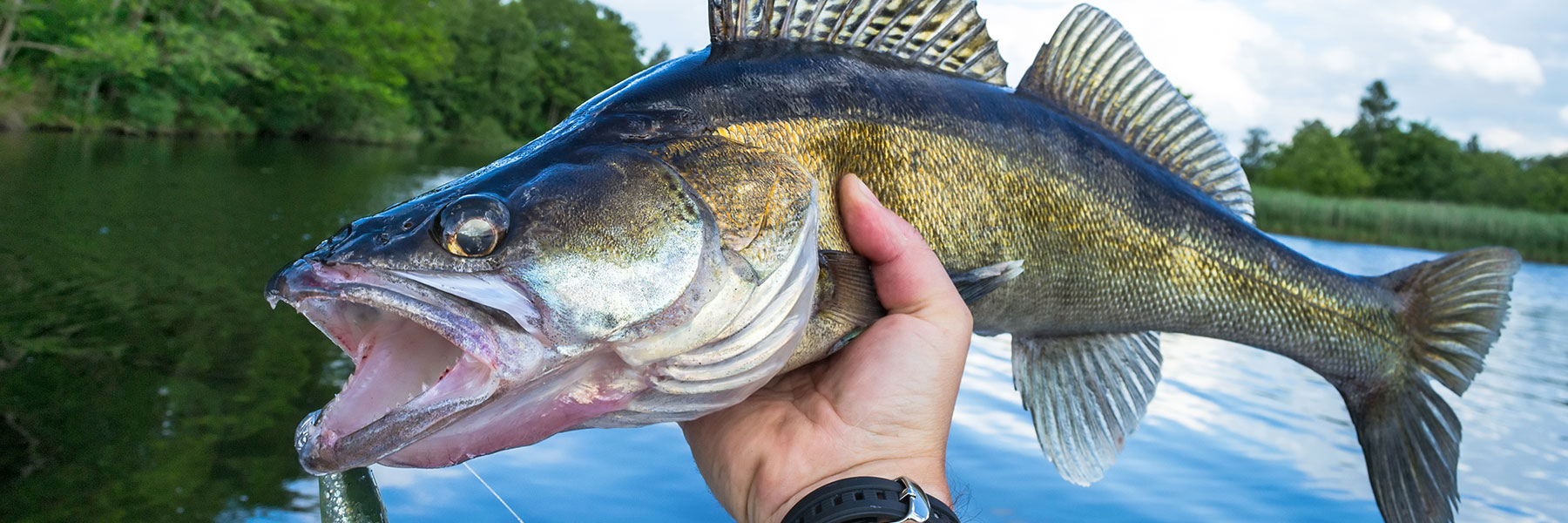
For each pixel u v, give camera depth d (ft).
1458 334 2.05
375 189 13.47
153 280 5.61
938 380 1.20
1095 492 3.35
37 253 6.15
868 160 1.34
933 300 1.24
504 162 1.14
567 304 1.04
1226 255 1.79
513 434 1.05
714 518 2.77
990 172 1.47
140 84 21.29
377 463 0.97
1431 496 2.00
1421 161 44.98
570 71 52.03
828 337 1.28
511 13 48.19
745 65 1.29
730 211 1.14
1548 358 7.48
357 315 1.03
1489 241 21.71
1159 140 1.78
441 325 0.98
